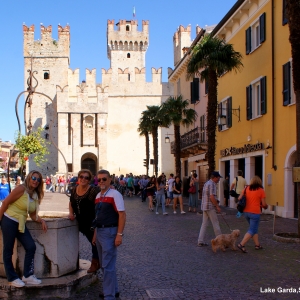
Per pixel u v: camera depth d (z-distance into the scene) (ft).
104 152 210.59
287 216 58.65
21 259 22.95
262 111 66.44
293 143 56.90
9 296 22.13
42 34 229.66
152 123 132.05
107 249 21.07
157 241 40.57
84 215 24.71
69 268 24.57
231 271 27.81
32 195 22.62
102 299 22.20
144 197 104.37
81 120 214.69
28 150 92.84
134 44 274.57
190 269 28.53
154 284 24.89
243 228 49.03
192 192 73.05
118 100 220.23
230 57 67.36
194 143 102.17
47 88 228.43
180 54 184.65
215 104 68.90
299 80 39.63
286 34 58.95
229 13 77.51
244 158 75.72
